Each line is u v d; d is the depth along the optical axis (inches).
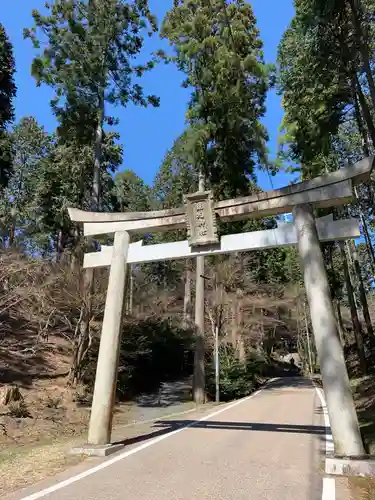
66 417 438.3
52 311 570.6
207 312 785.6
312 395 681.0
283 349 2050.9
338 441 219.6
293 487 181.6
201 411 504.7
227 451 260.5
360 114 534.3
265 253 1145.4
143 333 757.9
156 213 313.3
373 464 200.1
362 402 480.7
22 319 631.2
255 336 1032.8
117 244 318.7
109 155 850.8
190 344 840.9
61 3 615.8
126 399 601.9
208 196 293.0
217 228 290.8
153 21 661.9
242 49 754.2
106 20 633.0
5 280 533.0
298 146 610.9
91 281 561.6
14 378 524.4
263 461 232.7
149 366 757.9
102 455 251.0
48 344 641.0
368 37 417.4
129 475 204.5
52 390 513.0
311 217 269.7
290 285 1238.9
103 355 289.7
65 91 624.7
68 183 901.2
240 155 740.7
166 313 946.7
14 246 613.9
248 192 756.0
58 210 908.6
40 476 206.4
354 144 725.9
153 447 274.8
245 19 768.3
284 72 584.4
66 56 619.8
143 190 1176.8
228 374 749.9
